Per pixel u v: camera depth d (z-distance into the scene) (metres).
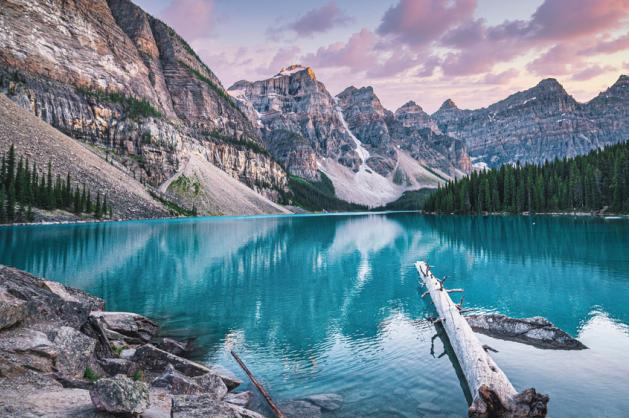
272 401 12.73
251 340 19.14
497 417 11.03
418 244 61.44
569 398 12.20
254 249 58.34
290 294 29.31
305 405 12.42
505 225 94.25
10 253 48.25
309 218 189.50
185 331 20.78
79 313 14.94
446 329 19.11
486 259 43.06
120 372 13.17
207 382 13.29
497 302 24.75
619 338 17.69
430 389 13.38
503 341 17.53
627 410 11.35
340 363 15.92
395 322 21.73
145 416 9.27
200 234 83.50
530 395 11.02
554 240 58.41
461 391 13.19
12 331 12.20
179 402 9.43
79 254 49.16
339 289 30.89
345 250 56.72
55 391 9.79
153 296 28.84
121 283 33.41
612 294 26.09
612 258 40.81
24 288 15.13
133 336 19.28
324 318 22.75
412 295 28.58
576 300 24.75
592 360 15.19
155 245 61.44
